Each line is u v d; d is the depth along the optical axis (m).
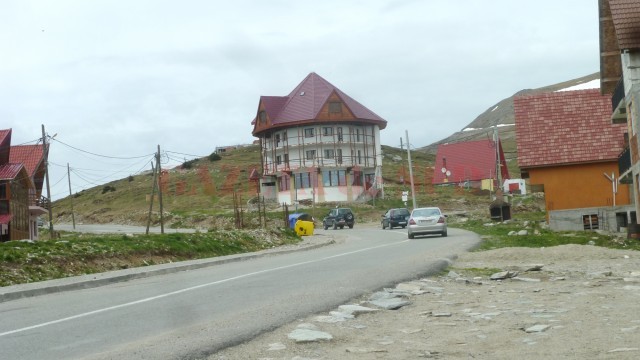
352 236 47.38
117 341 9.40
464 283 16.16
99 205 108.88
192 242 32.91
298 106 90.75
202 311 12.08
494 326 10.30
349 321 10.98
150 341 9.16
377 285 14.88
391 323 10.91
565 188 46.44
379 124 94.06
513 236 33.72
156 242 30.47
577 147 46.50
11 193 51.88
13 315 12.81
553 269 18.86
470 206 82.75
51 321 11.54
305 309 11.74
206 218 78.62
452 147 107.31
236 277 18.27
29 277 21.98
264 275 18.45
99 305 13.58
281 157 91.75
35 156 63.12
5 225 50.78
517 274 17.41
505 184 94.56
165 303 13.36
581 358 7.84
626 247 29.28
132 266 26.94
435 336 9.70
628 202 45.31
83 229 77.94
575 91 49.44
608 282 15.52
